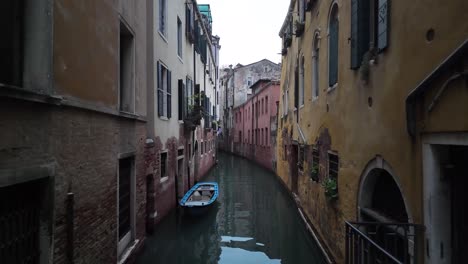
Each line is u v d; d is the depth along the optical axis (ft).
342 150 19.51
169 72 34.86
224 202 46.19
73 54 12.73
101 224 15.83
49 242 11.19
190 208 33.40
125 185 20.99
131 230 21.94
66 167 12.32
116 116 17.95
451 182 10.13
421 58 10.66
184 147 44.14
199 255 27.14
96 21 15.06
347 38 18.51
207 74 69.67
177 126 39.27
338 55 20.36
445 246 9.98
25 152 9.87
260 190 54.75
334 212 21.04
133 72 21.45
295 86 40.09
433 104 9.91
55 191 11.51
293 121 42.39
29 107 10.05
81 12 13.46
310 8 29.96
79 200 13.41
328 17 23.39
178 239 30.99
